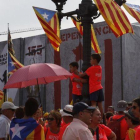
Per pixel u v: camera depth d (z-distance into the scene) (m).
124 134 8.70
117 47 34.56
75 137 5.96
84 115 6.11
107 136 7.35
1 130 8.50
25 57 41.91
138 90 34.91
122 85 34.00
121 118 8.79
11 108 8.70
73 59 37.94
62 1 11.30
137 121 6.49
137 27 35.00
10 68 21.81
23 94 40.81
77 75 10.19
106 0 9.97
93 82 9.66
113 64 34.75
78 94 10.36
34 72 7.66
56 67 7.88
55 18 11.34
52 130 8.13
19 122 6.59
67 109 8.24
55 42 11.51
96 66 9.69
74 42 37.97
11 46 22.25
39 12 11.27
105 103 34.97
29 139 6.46
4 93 23.23
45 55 40.19
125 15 10.12
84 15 10.02
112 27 10.10
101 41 35.72
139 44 34.91
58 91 38.53
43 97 39.31
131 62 34.69
